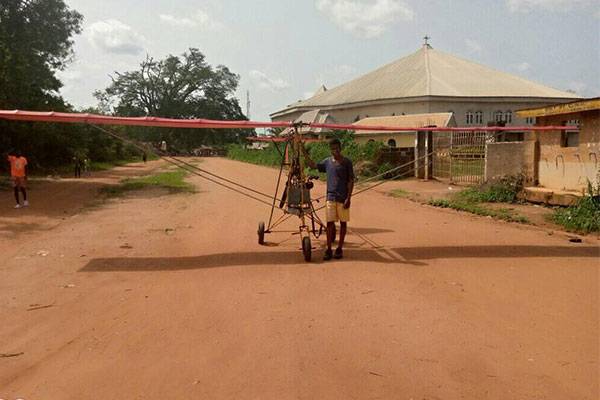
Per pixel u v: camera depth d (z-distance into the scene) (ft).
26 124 87.81
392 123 161.58
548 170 51.03
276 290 22.58
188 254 30.32
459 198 55.83
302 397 13.39
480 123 206.49
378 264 27.07
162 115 288.10
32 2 108.99
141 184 85.76
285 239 34.58
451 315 19.26
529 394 13.53
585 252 29.66
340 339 17.06
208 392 13.73
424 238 34.32
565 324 18.34
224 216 46.24
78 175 106.01
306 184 30.66
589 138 45.50
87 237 36.22
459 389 13.78
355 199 59.77
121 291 22.95
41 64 105.09
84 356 16.15
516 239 33.73
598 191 41.06
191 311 20.08
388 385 13.98
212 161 208.54
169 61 290.15
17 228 40.16
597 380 14.25
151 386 14.12
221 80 299.99
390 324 18.37
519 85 222.48
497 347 16.40
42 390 14.06
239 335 17.54
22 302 21.54
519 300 20.97
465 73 225.76
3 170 95.81
